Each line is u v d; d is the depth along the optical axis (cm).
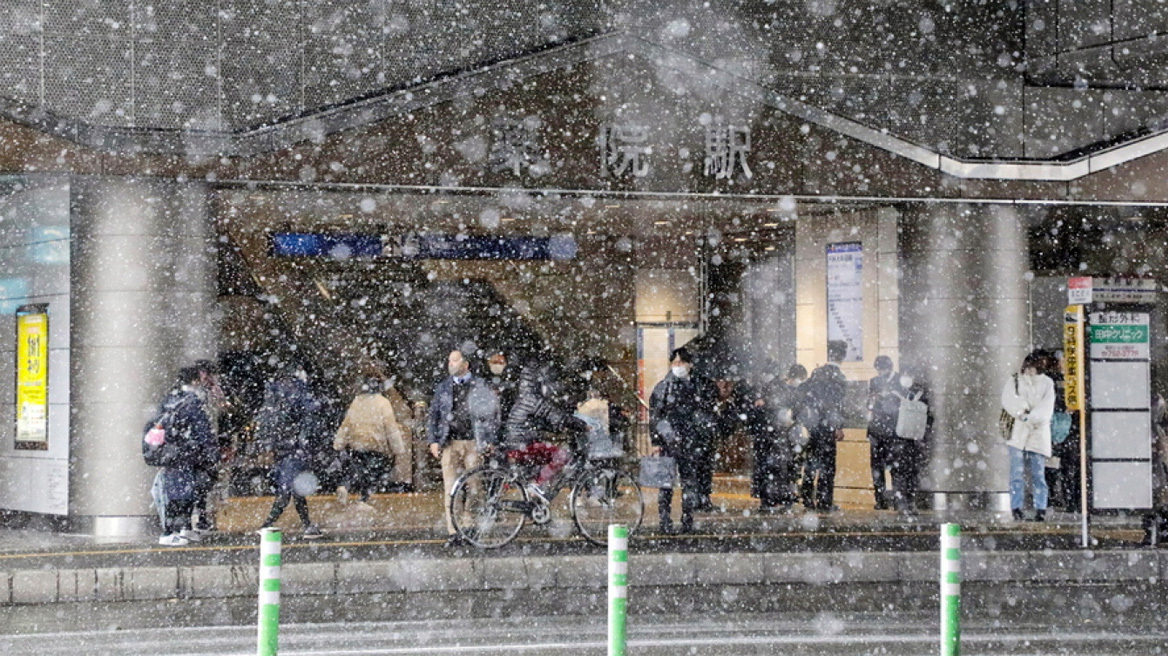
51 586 1738
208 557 1925
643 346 3603
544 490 2061
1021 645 1347
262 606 942
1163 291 2995
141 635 1454
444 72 2388
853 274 2738
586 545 2091
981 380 2609
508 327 3638
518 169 2386
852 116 2606
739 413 2598
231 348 3481
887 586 1842
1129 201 2609
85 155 2227
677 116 2453
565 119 2409
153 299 2278
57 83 2278
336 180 2316
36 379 2362
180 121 2327
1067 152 2648
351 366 3559
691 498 2217
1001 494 2602
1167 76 2664
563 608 1652
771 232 3188
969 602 1681
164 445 2089
